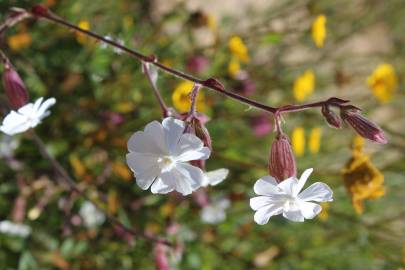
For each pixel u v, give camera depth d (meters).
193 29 0.54
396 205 0.60
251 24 0.64
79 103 0.49
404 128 0.78
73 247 0.46
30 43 0.46
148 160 0.27
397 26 0.77
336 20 0.66
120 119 0.49
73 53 0.47
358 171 0.39
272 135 0.57
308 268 0.57
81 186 0.46
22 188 0.44
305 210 0.28
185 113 0.29
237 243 0.55
